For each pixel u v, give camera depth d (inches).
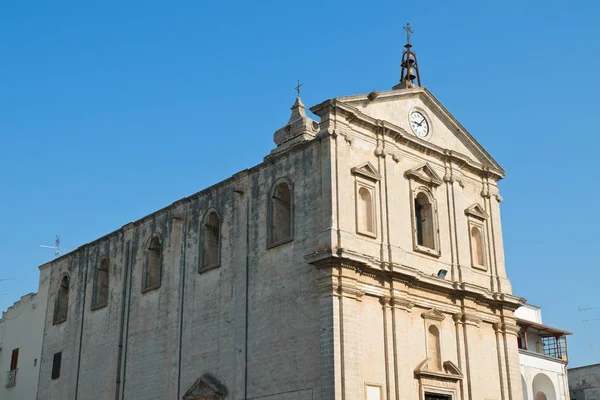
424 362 1439.5
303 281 1395.2
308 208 1432.1
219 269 1588.3
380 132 1528.1
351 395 1289.4
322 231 1376.7
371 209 1457.9
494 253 1715.1
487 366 1595.7
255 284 1492.4
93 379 1856.5
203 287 1614.2
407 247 1508.4
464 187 1702.8
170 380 1616.6
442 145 1695.4
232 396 1459.2
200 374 1550.2
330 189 1395.2
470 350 1557.6
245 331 1478.8
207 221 1665.8
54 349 2054.6
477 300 1610.5
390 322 1408.7
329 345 1301.7
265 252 1492.4
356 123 1491.1
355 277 1363.2
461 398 1508.4
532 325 2315.5
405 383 1392.7
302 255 1412.4
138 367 1723.7
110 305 1883.6
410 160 1587.1
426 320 1492.4
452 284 1555.1
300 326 1374.3
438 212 1612.9
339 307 1328.7
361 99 1521.9
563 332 2379.4
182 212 1747.0
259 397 1407.5
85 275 2025.1
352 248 1378.0
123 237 1919.3
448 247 1606.8
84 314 1975.9
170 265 1726.1
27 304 2244.1
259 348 1440.7
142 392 1686.8
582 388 2736.2
